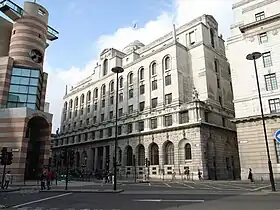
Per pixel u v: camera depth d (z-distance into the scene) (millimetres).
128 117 53250
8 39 43781
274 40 33125
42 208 11492
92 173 54000
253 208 9883
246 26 35344
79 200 14367
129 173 49469
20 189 23344
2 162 22938
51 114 37344
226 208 10000
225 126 46625
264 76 33094
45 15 44719
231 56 37094
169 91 47438
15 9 40062
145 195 16156
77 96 76625
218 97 48562
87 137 65500
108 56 66688
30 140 37719
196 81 48219
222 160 42625
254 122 32344
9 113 33469
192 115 41000
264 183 25922
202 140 39156
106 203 12703
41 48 42469
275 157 29703
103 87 65875
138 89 53875
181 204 11492
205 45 49312
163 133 44469
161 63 50156
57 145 78438
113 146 55250
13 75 37562
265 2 34875
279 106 31031
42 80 42312
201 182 31312
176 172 40969
